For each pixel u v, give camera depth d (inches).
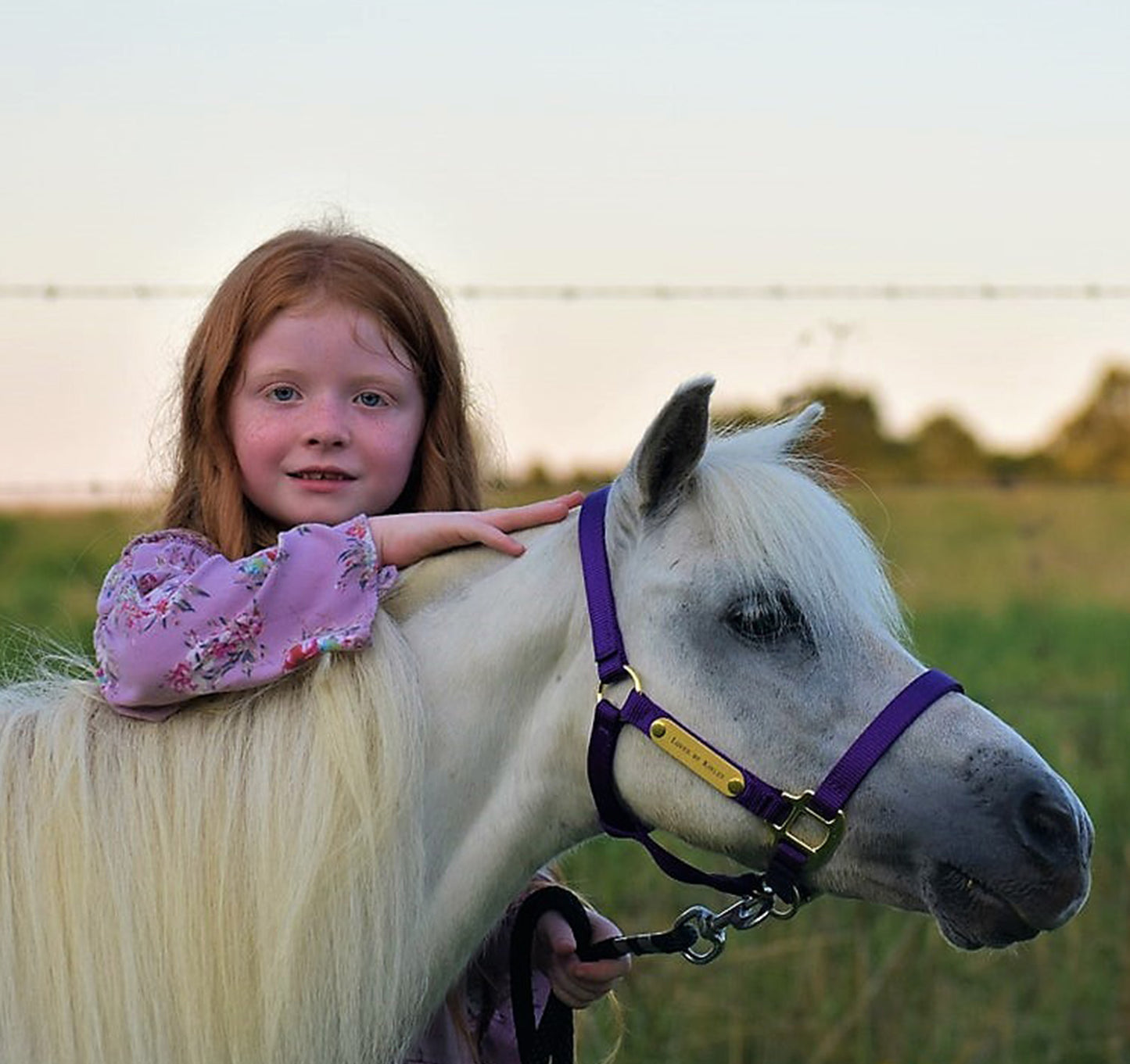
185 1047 78.2
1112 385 819.4
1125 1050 166.1
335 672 81.0
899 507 633.0
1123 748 208.7
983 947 79.0
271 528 93.2
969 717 80.2
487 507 108.5
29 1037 78.2
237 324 89.9
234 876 78.8
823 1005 164.7
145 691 79.9
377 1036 79.5
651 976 166.6
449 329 95.5
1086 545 515.2
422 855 81.3
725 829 80.1
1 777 81.3
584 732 82.4
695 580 80.7
